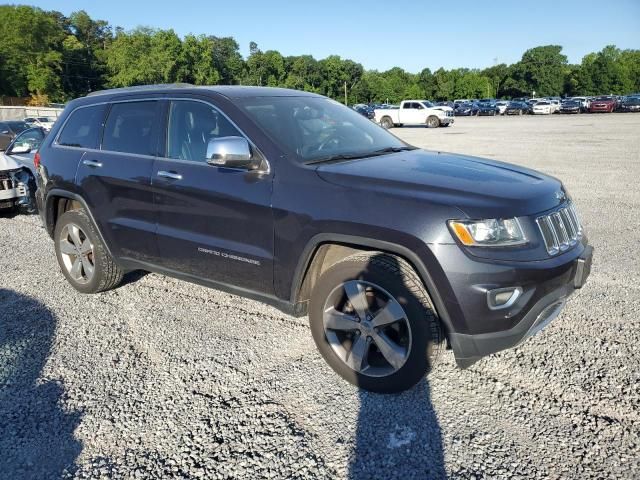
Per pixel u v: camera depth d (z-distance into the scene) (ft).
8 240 23.49
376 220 9.62
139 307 15.08
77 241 15.75
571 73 388.98
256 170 11.32
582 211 26.21
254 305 15.10
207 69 317.22
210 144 10.98
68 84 338.54
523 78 394.52
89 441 9.29
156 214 13.17
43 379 11.31
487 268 8.96
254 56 369.30
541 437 9.07
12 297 16.06
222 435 9.35
